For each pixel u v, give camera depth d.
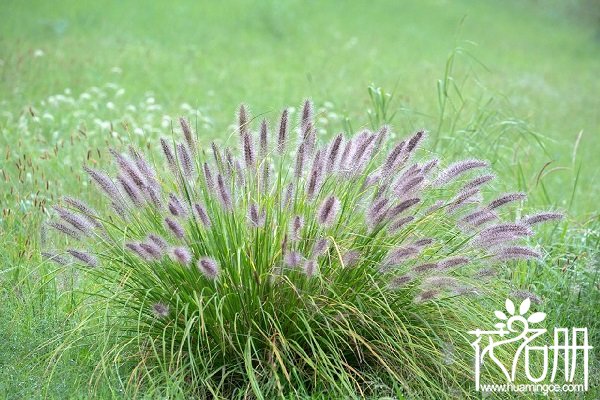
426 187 2.87
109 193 2.79
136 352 2.79
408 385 2.72
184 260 2.58
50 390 2.73
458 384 2.73
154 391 2.62
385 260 2.66
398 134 4.21
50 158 4.13
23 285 3.13
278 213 2.73
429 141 4.10
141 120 4.89
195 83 6.22
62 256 2.98
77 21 7.67
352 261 2.67
